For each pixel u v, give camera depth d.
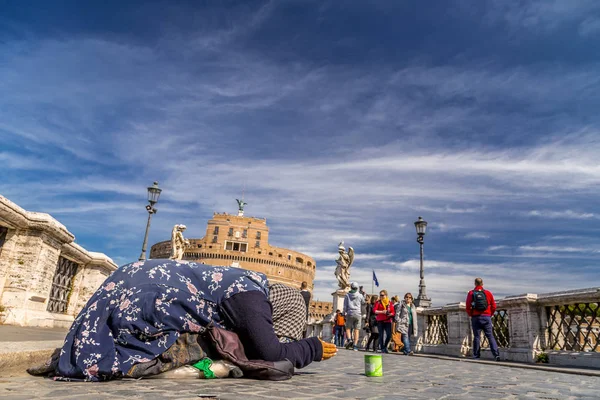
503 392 3.24
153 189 16.80
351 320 14.02
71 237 9.30
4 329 6.06
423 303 15.47
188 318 2.72
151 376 2.58
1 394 1.95
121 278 2.80
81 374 2.41
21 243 8.02
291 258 124.56
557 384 4.20
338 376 3.78
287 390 2.52
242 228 118.38
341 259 20.41
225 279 2.83
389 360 8.25
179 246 19.62
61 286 10.47
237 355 2.73
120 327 2.55
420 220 16.61
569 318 8.45
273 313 3.04
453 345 11.62
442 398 2.69
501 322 10.41
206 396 2.11
